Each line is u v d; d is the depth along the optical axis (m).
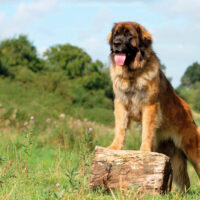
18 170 7.48
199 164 7.59
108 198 5.36
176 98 7.68
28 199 5.25
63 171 7.98
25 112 20.77
